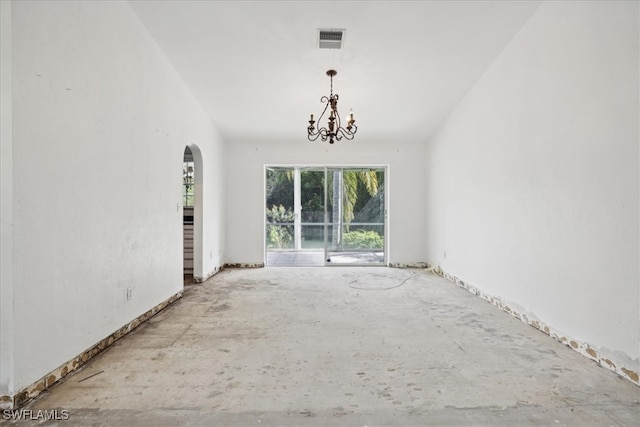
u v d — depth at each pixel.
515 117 3.27
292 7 2.85
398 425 1.56
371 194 6.67
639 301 1.93
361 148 6.49
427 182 6.36
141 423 1.57
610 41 2.12
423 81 4.18
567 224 2.52
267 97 4.59
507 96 3.43
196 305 3.65
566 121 2.54
